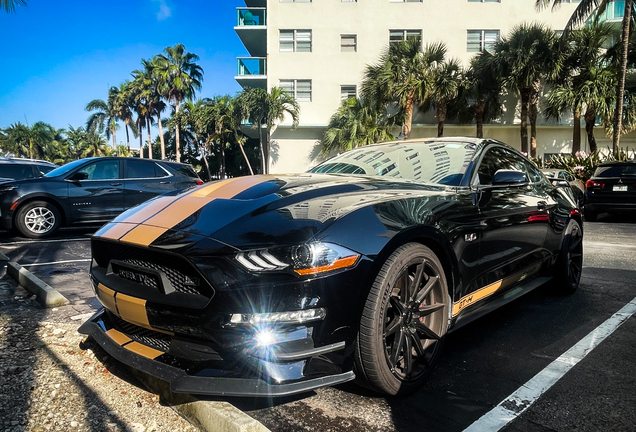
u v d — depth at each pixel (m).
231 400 2.03
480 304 2.70
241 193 2.27
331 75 22.06
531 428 1.81
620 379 2.24
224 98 27.20
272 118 21.53
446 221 2.26
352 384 2.21
